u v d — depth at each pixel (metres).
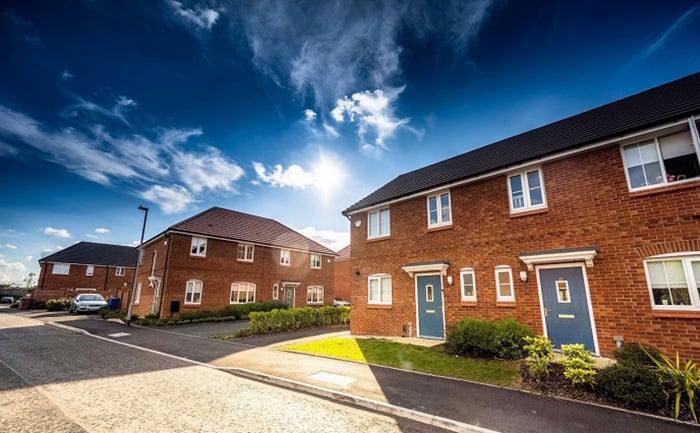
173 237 20.22
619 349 6.73
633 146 7.92
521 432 4.34
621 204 7.80
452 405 5.32
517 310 9.07
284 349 10.32
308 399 5.80
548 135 10.94
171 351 10.20
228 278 22.38
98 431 4.23
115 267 40.22
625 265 7.54
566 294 8.32
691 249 6.74
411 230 12.41
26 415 4.75
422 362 8.12
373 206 13.77
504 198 9.98
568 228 8.52
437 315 11.00
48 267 36.16
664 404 5.00
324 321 17.08
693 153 7.12
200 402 5.45
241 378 7.17
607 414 4.92
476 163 11.87
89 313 25.67
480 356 8.26
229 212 26.50
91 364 8.24
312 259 28.53
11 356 9.09
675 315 6.73
